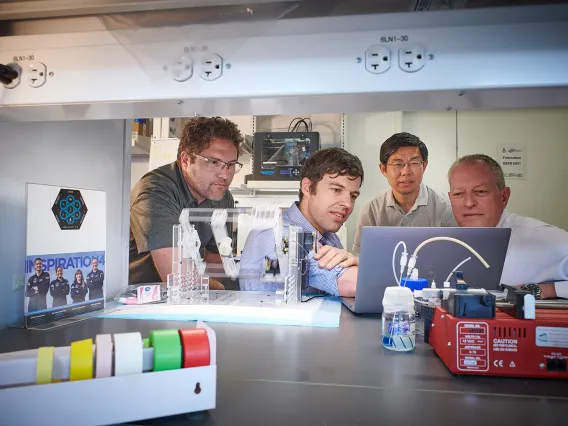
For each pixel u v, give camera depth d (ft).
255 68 1.95
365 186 7.82
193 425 1.52
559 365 2.03
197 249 4.40
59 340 2.64
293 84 1.93
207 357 1.65
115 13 2.02
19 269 3.05
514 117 7.50
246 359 2.31
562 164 7.41
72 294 3.26
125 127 4.33
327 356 2.39
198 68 1.98
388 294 2.64
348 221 7.73
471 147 7.63
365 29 1.88
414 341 2.61
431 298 2.73
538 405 1.71
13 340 2.62
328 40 1.90
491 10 1.80
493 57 1.80
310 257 4.47
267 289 4.59
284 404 1.69
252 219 4.65
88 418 1.48
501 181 7.41
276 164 7.13
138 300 3.76
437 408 1.67
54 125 3.33
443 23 1.83
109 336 1.64
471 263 3.35
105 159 3.97
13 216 2.99
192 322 3.22
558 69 1.77
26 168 3.08
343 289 4.26
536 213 7.50
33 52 2.06
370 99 2.01
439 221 7.50
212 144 7.20
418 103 2.08
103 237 3.61
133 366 1.54
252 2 1.90
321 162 7.09
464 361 2.07
